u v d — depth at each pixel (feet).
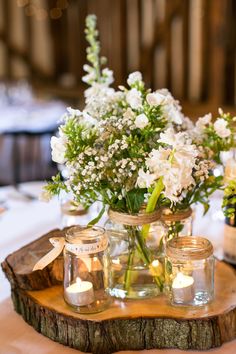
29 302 3.79
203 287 3.66
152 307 3.70
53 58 21.79
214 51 15.65
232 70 15.71
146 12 18.13
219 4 15.19
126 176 3.48
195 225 5.91
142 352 3.56
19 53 22.04
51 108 15.23
